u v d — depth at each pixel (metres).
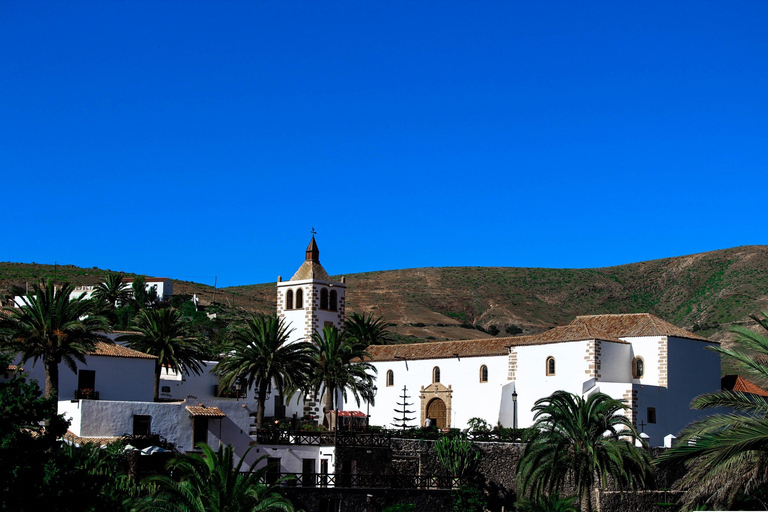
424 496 58.09
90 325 59.22
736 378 85.19
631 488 60.53
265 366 67.75
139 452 50.38
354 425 75.38
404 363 91.31
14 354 56.16
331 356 74.00
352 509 55.72
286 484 57.44
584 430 53.38
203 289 172.00
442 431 74.56
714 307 197.12
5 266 164.12
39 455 36.97
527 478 53.66
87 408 53.88
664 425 75.88
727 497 35.75
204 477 44.34
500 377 83.00
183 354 73.25
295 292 90.38
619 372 78.12
